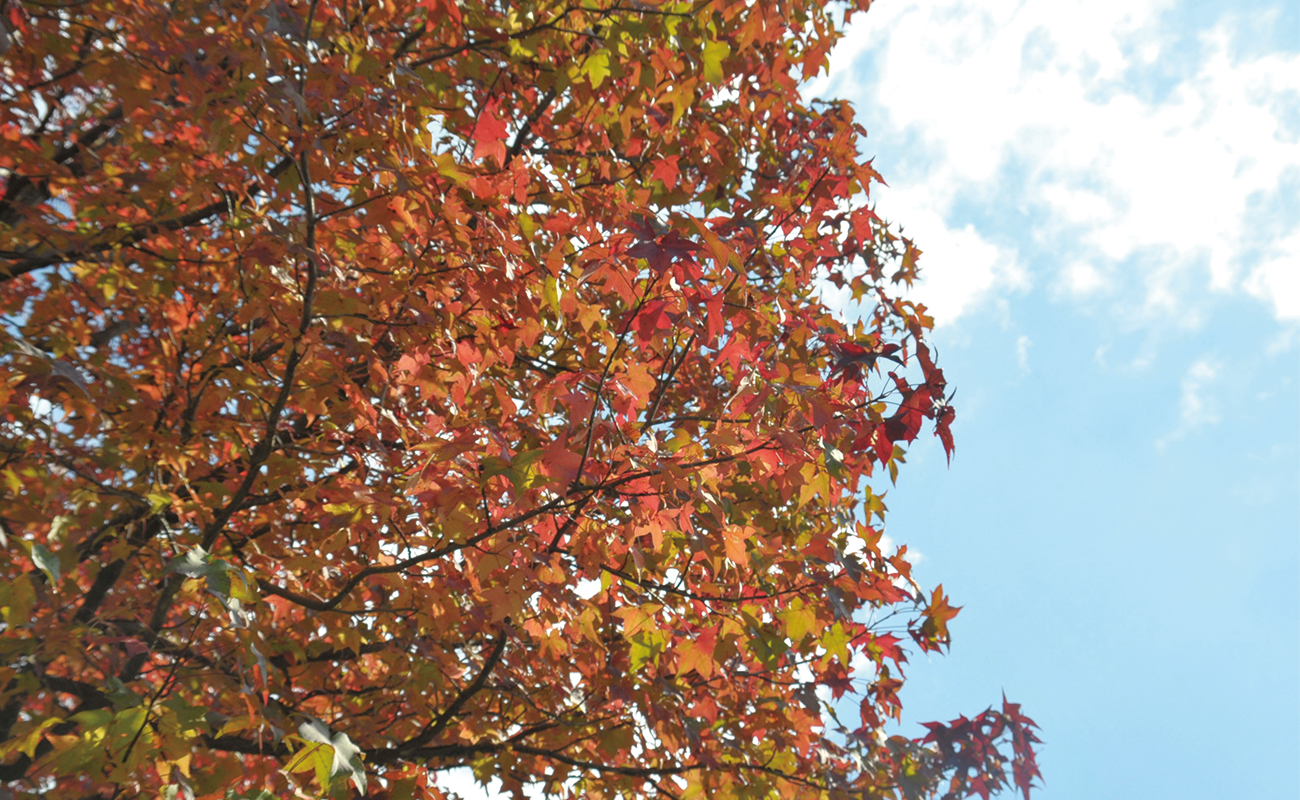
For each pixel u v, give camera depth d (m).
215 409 3.99
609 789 5.34
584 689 4.82
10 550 2.95
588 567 3.15
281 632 4.36
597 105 4.14
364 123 2.94
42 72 3.43
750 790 4.73
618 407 3.05
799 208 4.22
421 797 3.46
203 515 3.68
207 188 3.27
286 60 2.82
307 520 4.22
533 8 3.94
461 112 3.72
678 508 3.10
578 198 3.45
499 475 2.83
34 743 2.55
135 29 2.94
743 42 4.20
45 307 3.72
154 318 3.94
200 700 3.35
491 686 4.75
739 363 3.26
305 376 3.43
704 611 3.99
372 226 3.23
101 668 3.29
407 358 3.28
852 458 3.79
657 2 3.67
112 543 3.64
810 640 4.78
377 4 3.72
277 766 3.24
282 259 3.17
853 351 3.57
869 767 5.41
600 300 4.43
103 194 3.51
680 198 4.47
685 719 4.68
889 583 3.98
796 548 4.30
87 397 3.22
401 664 4.53
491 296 3.19
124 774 2.43
